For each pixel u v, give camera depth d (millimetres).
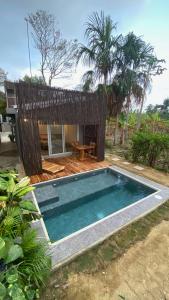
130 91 10828
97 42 9570
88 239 3422
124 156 9875
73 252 3090
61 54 17297
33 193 5398
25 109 6055
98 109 8297
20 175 6738
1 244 1933
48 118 6680
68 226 4309
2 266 2080
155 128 14633
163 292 2518
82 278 2688
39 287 2254
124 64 10266
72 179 6871
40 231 3637
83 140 10266
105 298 2410
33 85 6105
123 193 6117
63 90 6910
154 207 4633
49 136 8898
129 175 6965
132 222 4059
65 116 7176
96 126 8742
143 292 2508
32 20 14992
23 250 2162
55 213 4859
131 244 3412
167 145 7438
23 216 2998
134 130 13805
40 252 2264
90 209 5094
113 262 2992
